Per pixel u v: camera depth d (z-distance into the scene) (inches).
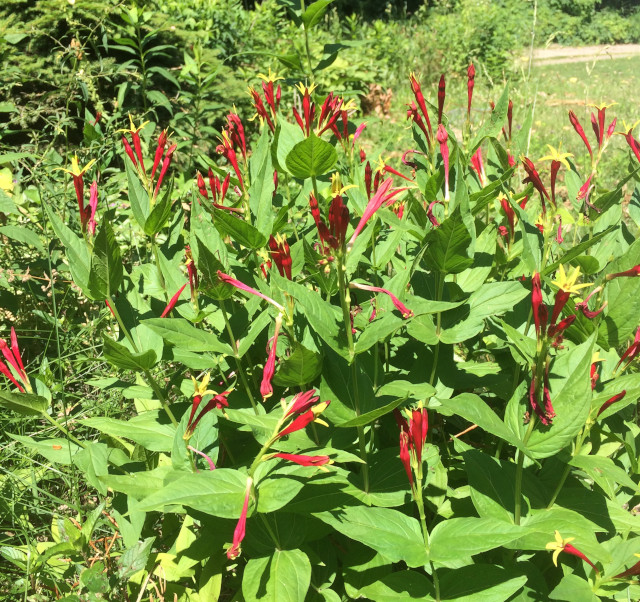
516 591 96.1
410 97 537.6
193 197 117.0
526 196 138.1
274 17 540.7
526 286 113.8
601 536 110.8
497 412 139.0
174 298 109.8
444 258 103.5
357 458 90.6
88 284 103.6
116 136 218.8
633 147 124.6
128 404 156.4
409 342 128.0
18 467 138.9
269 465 95.0
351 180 135.1
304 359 94.4
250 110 369.4
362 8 849.5
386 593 96.3
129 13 235.8
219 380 127.0
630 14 976.9
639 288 104.5
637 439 119.7
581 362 89.7
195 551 107.9
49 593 117.3
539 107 482.6
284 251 105.5
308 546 104.6
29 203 207.6
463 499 111.6
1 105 207.5
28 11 293.4
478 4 748.6
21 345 181.8
